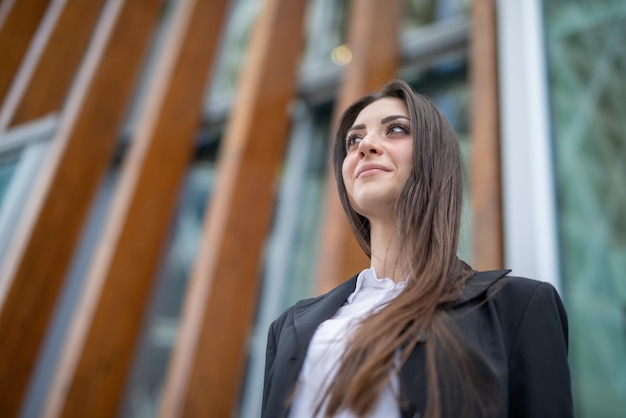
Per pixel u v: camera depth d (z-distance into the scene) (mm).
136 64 4621
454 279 779
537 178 2588
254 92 3822
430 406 630
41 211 3582
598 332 2158
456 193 876
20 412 3145
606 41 2756
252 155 3592
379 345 679
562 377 680
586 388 2102
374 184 895
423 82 4148
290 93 4109
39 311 3393
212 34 4711
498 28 3270
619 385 2031
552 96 2781
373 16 3807
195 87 4449
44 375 3451
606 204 2371
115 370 3238
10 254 3449
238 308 3121
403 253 844
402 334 702
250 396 3191
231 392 2938
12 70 4730
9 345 3189
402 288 810
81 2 4949
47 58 4648
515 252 2461
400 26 4246
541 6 3088
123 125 4508
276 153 3750
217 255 3156
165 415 2756
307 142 4371
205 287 3059
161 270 3842
